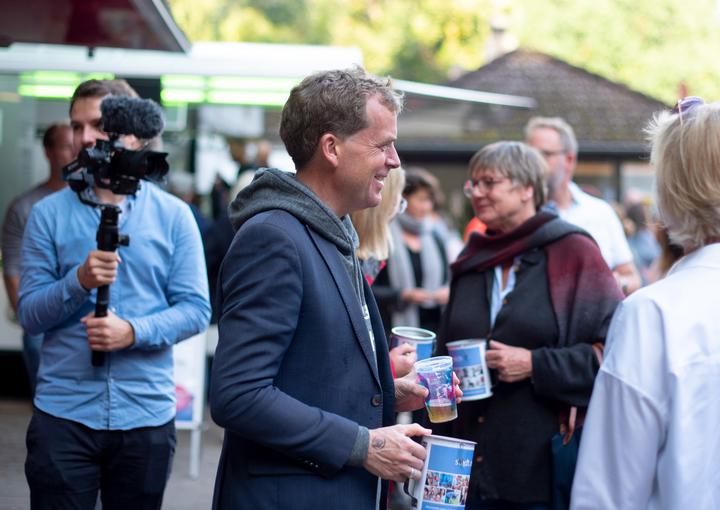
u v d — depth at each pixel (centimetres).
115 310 349
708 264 239
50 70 802
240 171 1043
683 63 3300
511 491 381
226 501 252
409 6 3434
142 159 327
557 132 559
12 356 927
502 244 404
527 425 383
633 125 1664
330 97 254
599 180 1634
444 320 420
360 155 255
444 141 1583
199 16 3198
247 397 234
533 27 3375
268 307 239
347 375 250
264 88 848
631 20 3350
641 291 242
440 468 271
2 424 818
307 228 250
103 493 355
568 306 389
